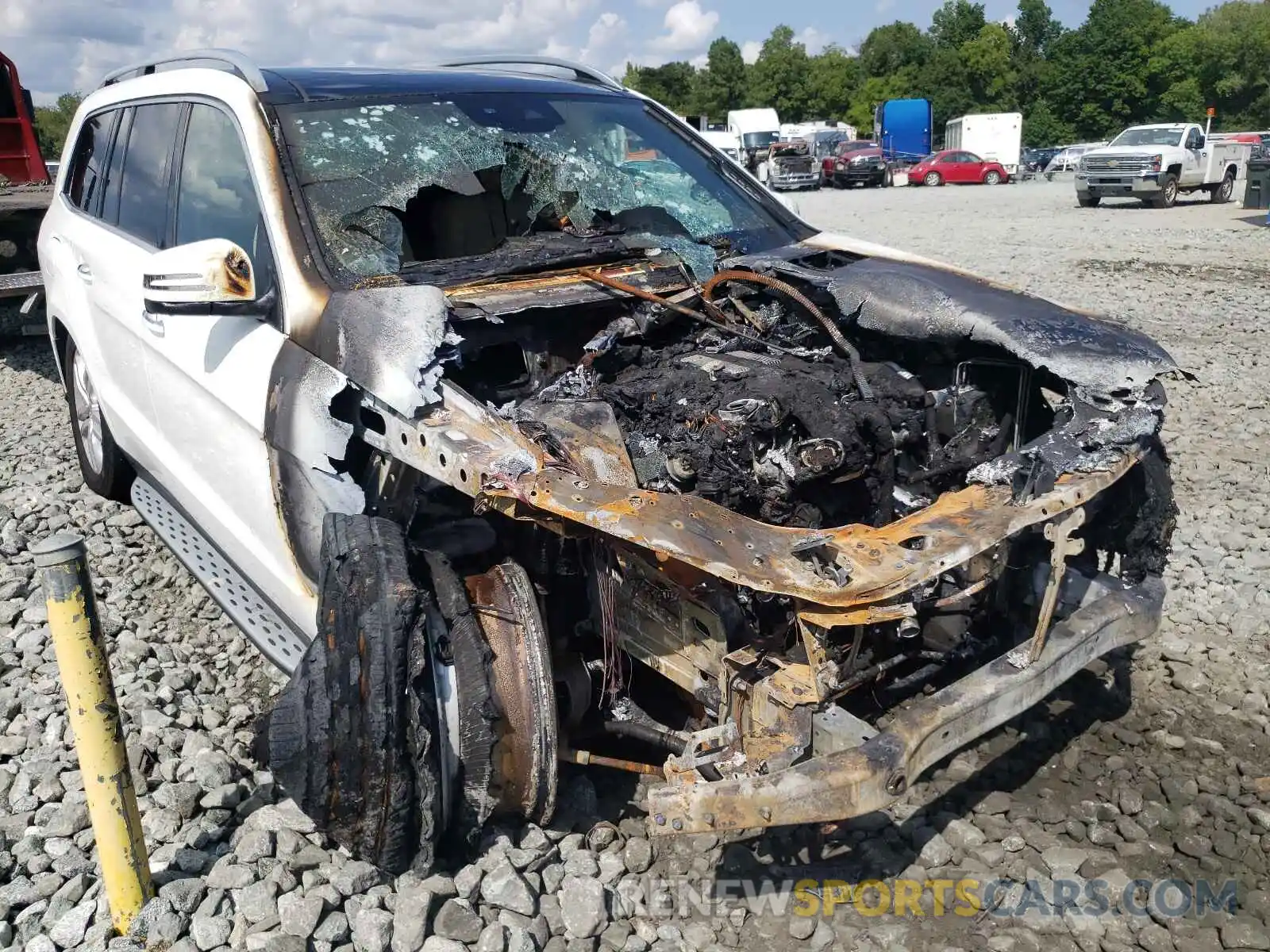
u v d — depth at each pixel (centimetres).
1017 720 364
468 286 350
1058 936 270
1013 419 353
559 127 437
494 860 288
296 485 319
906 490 336
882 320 359
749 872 296
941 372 364
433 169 387
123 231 466
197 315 334
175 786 320
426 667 266
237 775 337
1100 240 1700
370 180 373
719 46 9738
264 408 324
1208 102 7612
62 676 260
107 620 440
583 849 300
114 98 503
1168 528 335
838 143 4509
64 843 308
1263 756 342
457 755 274
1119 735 353
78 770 344
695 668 288
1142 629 319
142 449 458
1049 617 285
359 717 261
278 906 275
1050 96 7731
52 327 557
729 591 276
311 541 321
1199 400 744
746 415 299
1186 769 335
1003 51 8688
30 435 712
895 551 260
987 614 342
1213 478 591
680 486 299
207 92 409
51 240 543
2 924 277
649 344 373
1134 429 306
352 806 267
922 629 321
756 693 268
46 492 591
